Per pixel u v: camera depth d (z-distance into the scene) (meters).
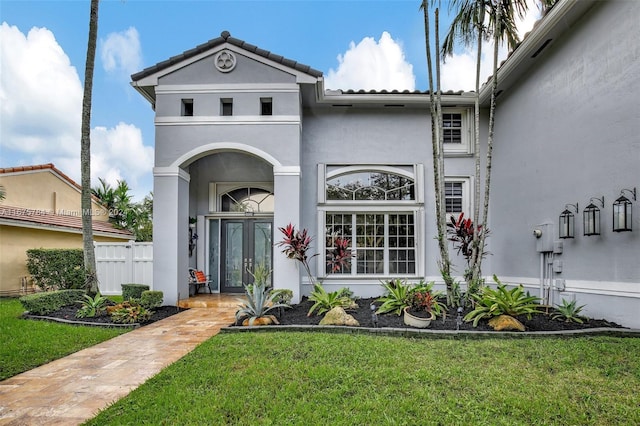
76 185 17.62
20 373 4.78
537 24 7.67
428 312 6.92
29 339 6.26
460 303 7.61
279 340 5.78
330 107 10.85
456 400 3.68
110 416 3.44
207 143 9.55
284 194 9.46
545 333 5.98
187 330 7.06
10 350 5.66
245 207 11.87
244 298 10.15
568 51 7.58
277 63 9.60
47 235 13.88
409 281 10.31
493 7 7.41
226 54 9.67
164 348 5.84
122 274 11.62
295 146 9.52
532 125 8.85
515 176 9.58
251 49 9.59
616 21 6.39
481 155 10.92
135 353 5.58
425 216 10.66
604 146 6.65
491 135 7.61
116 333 6.79
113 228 18.17
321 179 10.63
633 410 3.46
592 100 6.94
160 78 9.70
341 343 5.57
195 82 9.69
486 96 10.23
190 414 3.40
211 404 3.60
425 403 3.63
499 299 6.70
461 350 5.24
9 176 14.51
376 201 10.55
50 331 6.82
